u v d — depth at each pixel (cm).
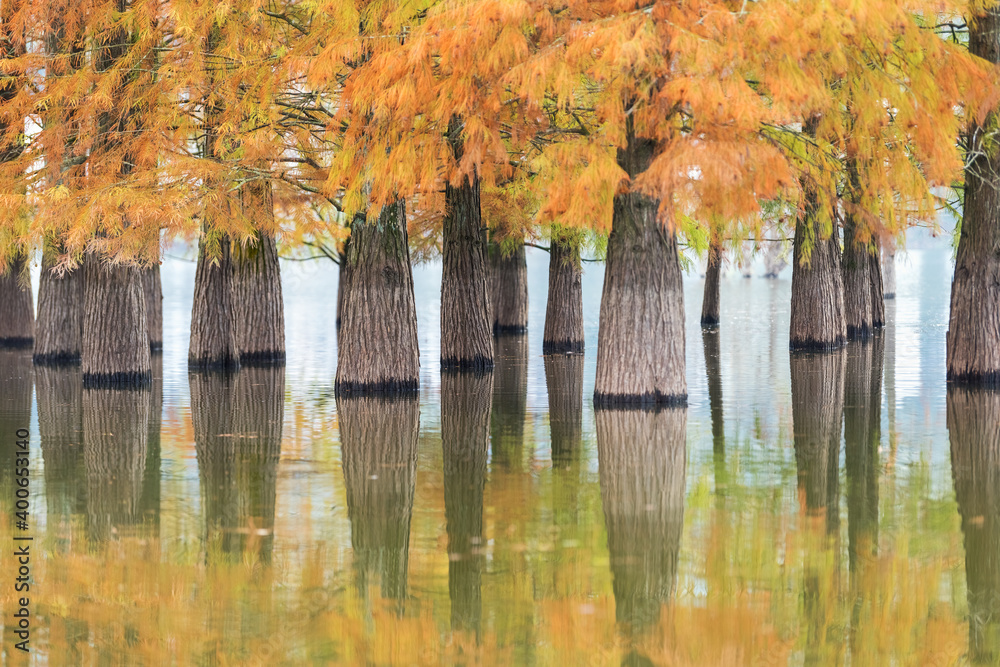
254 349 3978
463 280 3559
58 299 3906
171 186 2612
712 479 1830
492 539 1489
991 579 1314
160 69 2664
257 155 2722
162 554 1441
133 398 2911
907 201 2480
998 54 2670
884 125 2258
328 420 2517
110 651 1116
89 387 3109
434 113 2164
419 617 1202
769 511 1619
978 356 2905
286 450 2138
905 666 1063
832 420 2425
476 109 2145
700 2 1925
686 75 1864
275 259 4025
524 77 1939
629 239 2562
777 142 2241
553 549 1441
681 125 2156
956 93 2155
